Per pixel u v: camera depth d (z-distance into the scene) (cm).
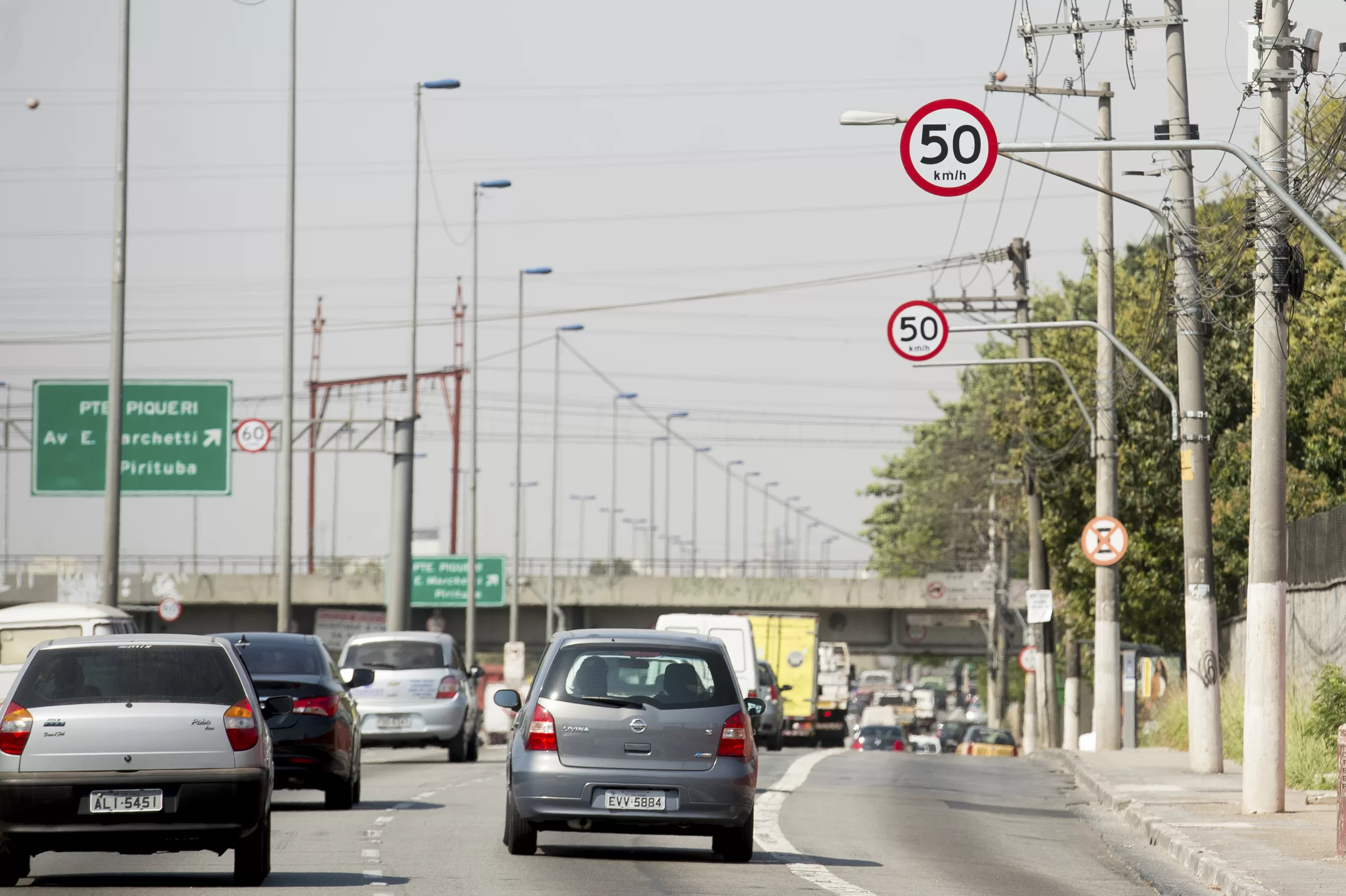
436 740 7619
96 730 3200
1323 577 7419
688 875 3647
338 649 17925
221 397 11275
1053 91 7050
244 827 3250
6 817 3159
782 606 19888
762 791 6350
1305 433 9956
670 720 3859
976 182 4631
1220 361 11206
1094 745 10338
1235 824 4919
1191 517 7150
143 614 19700
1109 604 9531
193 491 11256
